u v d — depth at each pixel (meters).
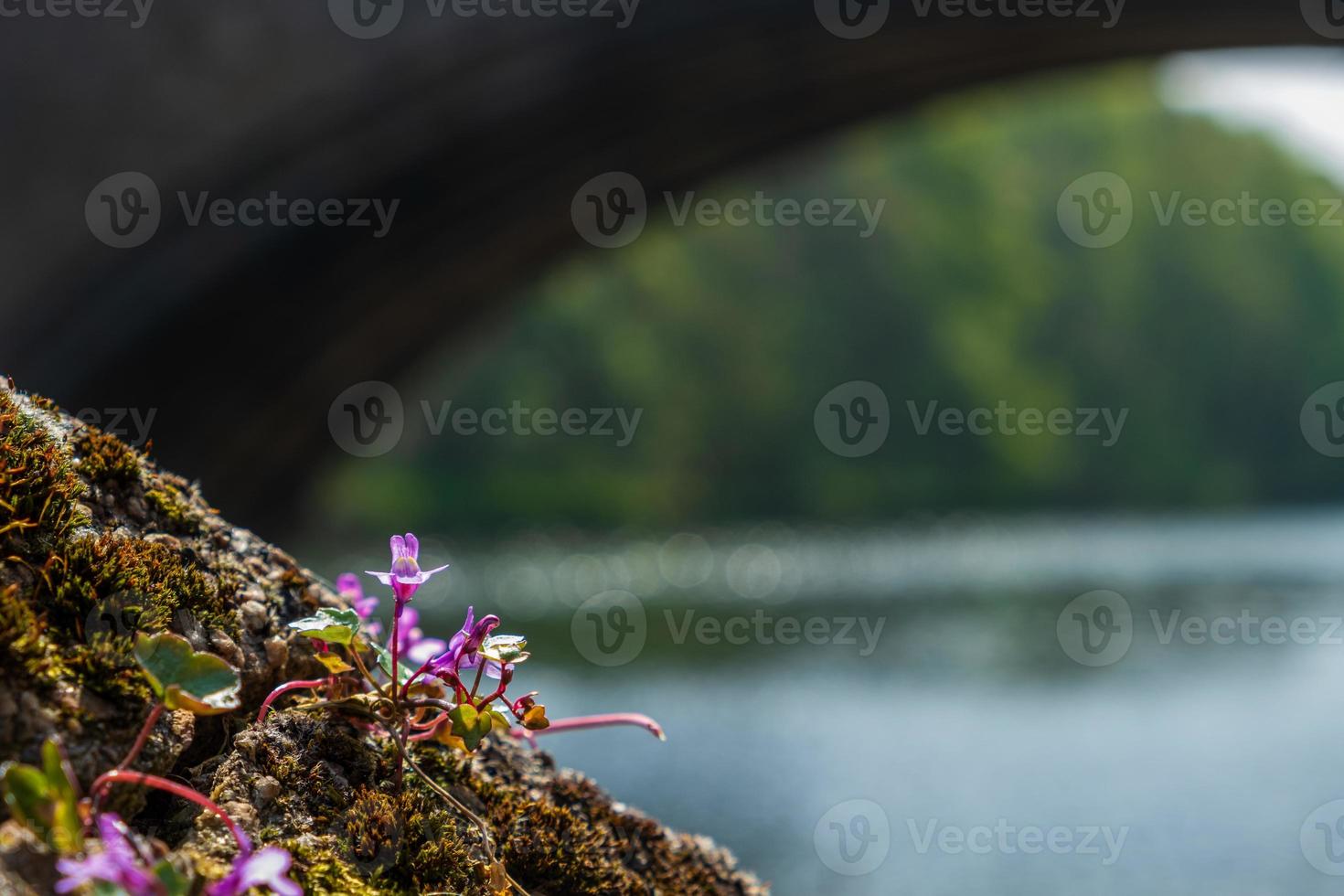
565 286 51.75
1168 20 12.97
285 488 18.16
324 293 14.11
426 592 26.58
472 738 1.35
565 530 51.12
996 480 61.91
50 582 1.22
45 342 11.92
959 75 14.30
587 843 1.56
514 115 12.66
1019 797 9.94
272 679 1.44
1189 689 15.38
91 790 1.03
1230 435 67.88
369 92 12.07
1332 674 16.42
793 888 7.41
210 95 11.85
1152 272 68.25
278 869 0.90
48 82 11.59
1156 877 7.77
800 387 60.53
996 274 64.75
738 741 11.96
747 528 55.34
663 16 12.30
